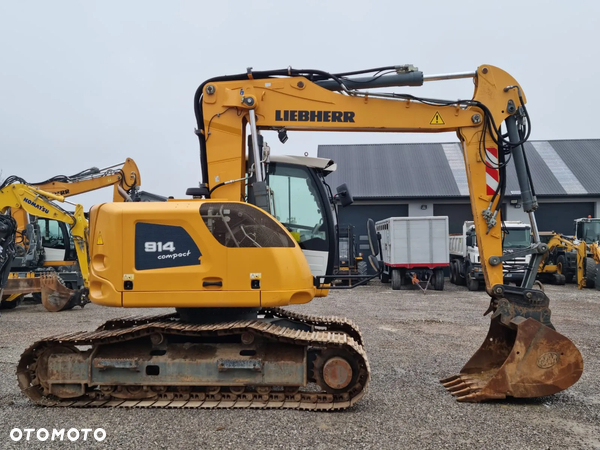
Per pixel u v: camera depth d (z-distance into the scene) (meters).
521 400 5.59
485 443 4.34
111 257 5.48
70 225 14.55
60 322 11.68
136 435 4.52
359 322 11.36
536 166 31.06
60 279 14.53
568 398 5.66
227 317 5.85
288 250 5.45
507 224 20.45
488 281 6.03
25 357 5.50
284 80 6.27
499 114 6.16
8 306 14.55
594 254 18.92
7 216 10.13
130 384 5.48
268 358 5.45
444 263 19.84
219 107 6.23
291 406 5.23
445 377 6.55
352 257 22.47
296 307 14.36
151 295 5.41
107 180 17.59
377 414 5.09
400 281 20.30
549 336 5.41
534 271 6.02
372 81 6.23
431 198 28.59
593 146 33.25
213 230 5.43
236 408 5.25
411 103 6.23
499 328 6.25
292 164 6.44
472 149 6.22
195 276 5.40
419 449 4.20
